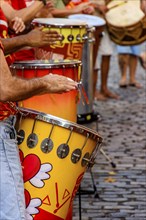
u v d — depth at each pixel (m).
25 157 4.77
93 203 7.63
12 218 4.36
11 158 4.40
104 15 12.09
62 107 5.79
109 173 8.76
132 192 8.04
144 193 8.02
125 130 11.24
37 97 5.74
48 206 4.81
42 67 5.76
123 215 7.29
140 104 13.48
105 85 13.85
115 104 13.42
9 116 4.56
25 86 4.21
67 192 4.87
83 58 8.20
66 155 4.76
